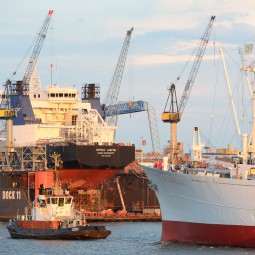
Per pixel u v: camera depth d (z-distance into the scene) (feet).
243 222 637.71
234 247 647.15
